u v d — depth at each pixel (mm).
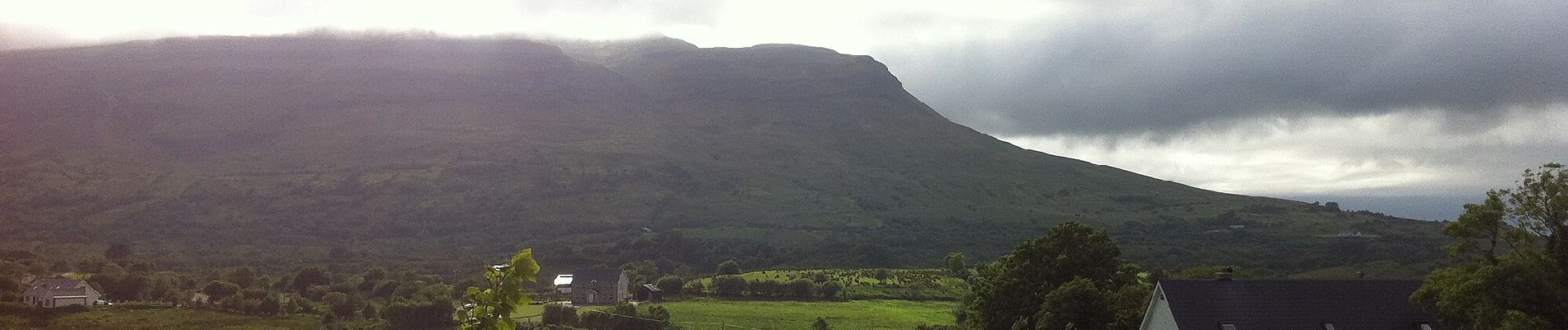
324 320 135375
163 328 126875
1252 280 62094
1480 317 52344
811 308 140375
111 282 158875
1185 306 59812
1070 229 73812
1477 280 52281
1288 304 60969
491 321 17125
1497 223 54906
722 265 192250
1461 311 54750
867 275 182125
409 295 151750
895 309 139125
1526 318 49438
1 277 154500
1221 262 189000
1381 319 60750
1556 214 52531
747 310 136750
